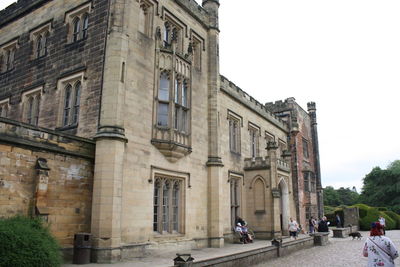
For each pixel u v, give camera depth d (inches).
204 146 958.4
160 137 780.6
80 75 757.9
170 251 769.6
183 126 876.0
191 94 896.9
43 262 418.3
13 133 547.8
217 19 1068.5
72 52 794.8
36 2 926.4
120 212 642.8
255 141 1384.1
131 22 758.5
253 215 1182.3
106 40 728.3
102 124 671.8
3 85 956.6
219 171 962.1
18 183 549.0
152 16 824.3
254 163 1220.5
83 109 727.7
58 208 599.8
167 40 892.0
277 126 1595.7
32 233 434.6
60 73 807.7
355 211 1855.3
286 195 1355.8
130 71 733.3
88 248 589.0
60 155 616.1
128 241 670.5
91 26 772.6
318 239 1052.5
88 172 662.5
